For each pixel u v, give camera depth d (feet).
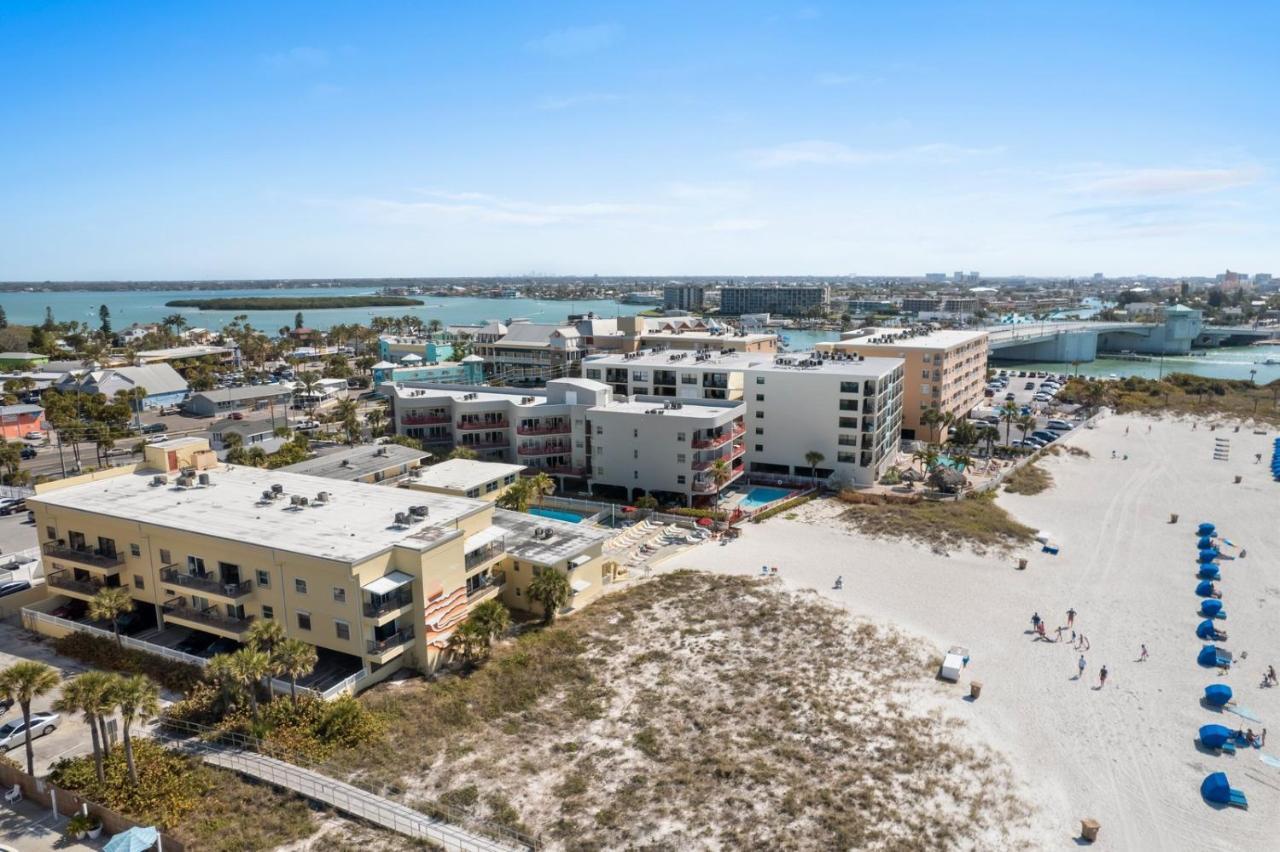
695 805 157.89
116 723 171.22
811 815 155.94
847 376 398.21
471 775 164.14
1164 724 193.98
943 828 154.61
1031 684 211.20
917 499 381.40
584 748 176.96
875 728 188.34
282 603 197.67
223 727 170.19
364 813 148.05
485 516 228.84
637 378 450.30
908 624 245.86
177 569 211.20
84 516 222.89
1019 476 433.89
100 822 139.33
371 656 188.96
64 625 215.10
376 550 193.47
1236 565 303.07
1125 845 152.35
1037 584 281.54
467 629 204.03
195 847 136.26
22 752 163.63
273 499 231.91
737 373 423.23
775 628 239.50
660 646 226.58
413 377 626.23
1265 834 156.25
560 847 144.36
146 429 536.83
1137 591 276.62
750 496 392.06
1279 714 199.11
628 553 311.27
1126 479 436.35
